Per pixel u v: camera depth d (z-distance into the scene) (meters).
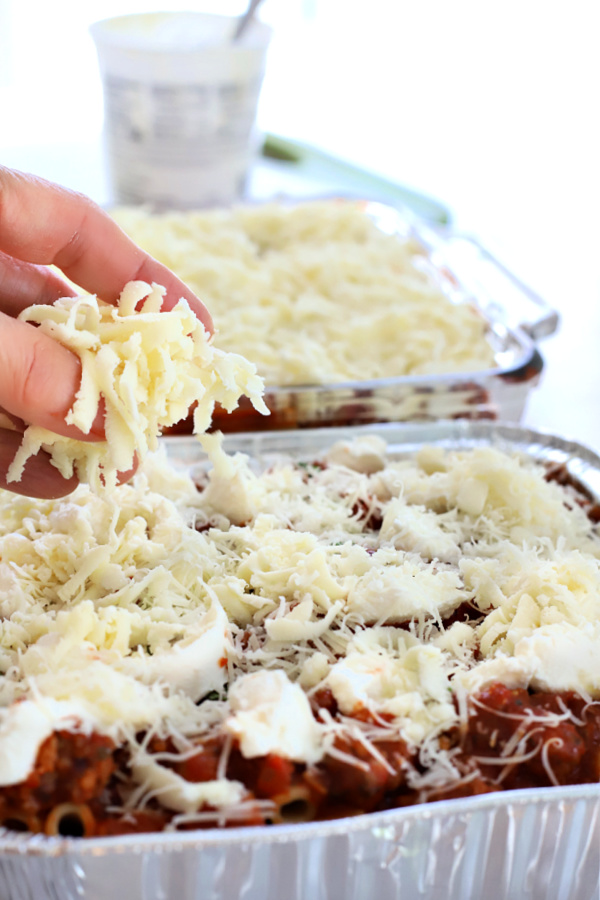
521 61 1.45
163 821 0.35
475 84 1.36
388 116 1.23
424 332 0.67
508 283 0.71
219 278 0.69
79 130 0.99
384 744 0.37
